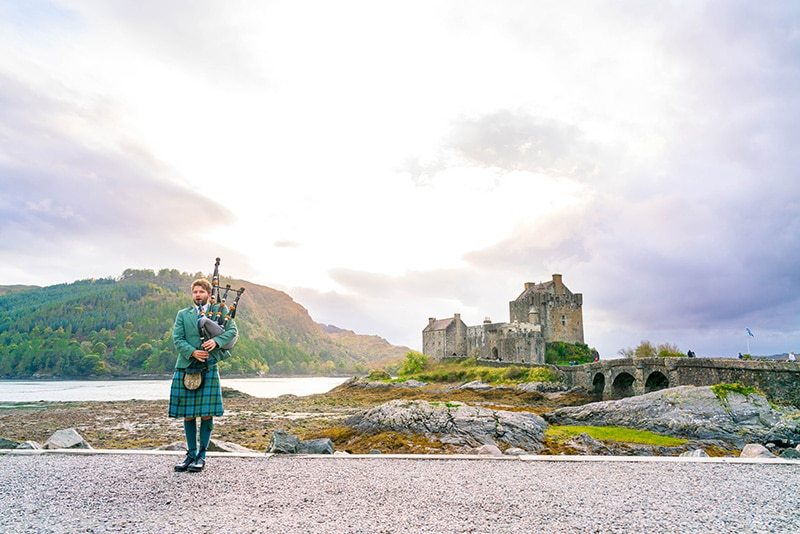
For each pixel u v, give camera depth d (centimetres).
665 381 4334
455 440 2072
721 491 622
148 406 5378
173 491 586
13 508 514
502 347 8525
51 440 1066
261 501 545
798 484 666
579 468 773
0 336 19488
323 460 823
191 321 731
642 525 479
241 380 18475
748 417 2569
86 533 439
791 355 3956
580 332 9006
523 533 448
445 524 470
